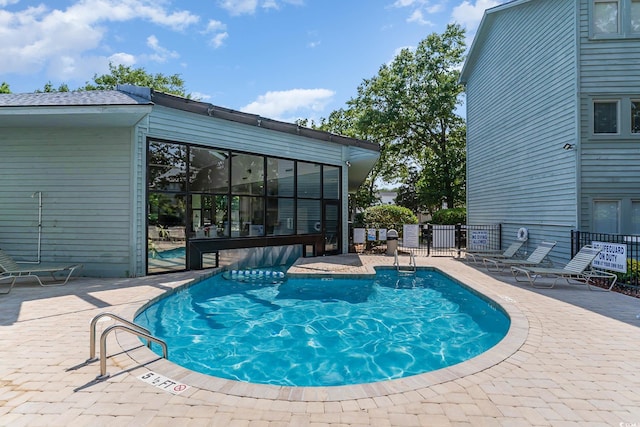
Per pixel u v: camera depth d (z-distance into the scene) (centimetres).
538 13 1029
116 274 803
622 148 847
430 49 2238
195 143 905
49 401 271
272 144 1092
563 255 911
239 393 285
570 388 297
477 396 282
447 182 2267
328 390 291
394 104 2234
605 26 861
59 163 807
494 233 1309
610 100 859
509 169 1209
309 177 1212
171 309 669
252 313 661
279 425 241
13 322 470
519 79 1138
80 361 345
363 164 1470
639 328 458
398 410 261
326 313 661
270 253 1137
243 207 1027
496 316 596
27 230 814
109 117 721
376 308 693
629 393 290
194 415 253
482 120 1438
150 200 827
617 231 853
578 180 861
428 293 804
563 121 915
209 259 962
